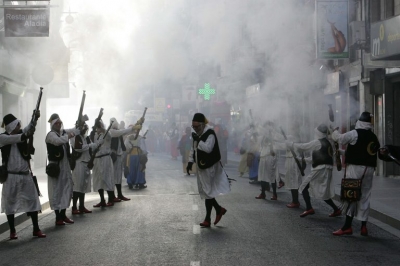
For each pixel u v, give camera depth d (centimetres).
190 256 813
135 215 1202
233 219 1141
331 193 1167
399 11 1978
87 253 842
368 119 955
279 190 1695
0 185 1702
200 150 1040
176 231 1007
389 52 1658
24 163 960
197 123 1041
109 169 1354
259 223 1094
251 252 837
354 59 2295
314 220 1133
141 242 915
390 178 1942
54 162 1065
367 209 955
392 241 921
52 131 1066
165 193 1627
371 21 2102
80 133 1182
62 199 1082
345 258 799
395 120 2042
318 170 1158
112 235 979
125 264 772
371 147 947
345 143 957
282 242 910
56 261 796
